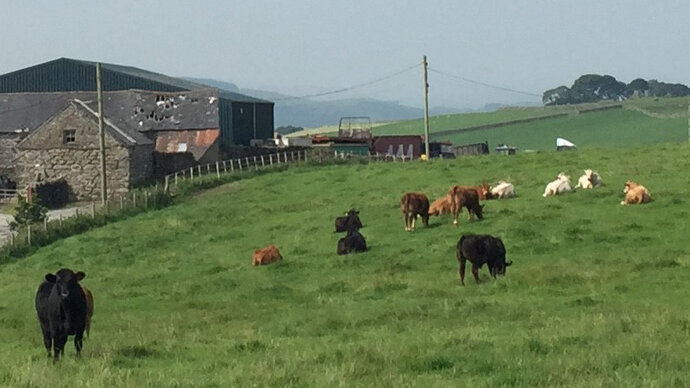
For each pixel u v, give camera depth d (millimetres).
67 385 16062
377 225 39781
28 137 72688
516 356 16828
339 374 15742
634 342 17406
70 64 97625
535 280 26875
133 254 42375
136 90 86938
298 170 67250
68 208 67875
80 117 72062
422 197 37375
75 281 19375
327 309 25859
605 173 47219
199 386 15602
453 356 17047
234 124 90125
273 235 42406
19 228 51344
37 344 23266
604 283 25828
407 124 197500
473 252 27766
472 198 37062
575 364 15781
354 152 90812
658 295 23953
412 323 22469
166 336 23328
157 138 82688
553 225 34938
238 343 20719
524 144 130750
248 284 32281
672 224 33438
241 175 65938
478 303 24203
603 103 183250
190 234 46375
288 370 16328
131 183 72188
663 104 159250
